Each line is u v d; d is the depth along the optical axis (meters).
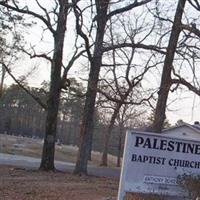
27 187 16.27
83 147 27.11
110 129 59.97
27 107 112.44
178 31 21.06
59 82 27.56
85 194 15.42
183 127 50.75
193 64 21.66
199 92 20.89
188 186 11.12
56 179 20.34
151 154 10.88
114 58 30.83
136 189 10.72
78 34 25.70
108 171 38.38
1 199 13.73
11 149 63.06
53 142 27.45
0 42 34.19
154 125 21.17
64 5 25.55
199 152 11.38
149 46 25.41
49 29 27.23
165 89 21.22
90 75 27.12
